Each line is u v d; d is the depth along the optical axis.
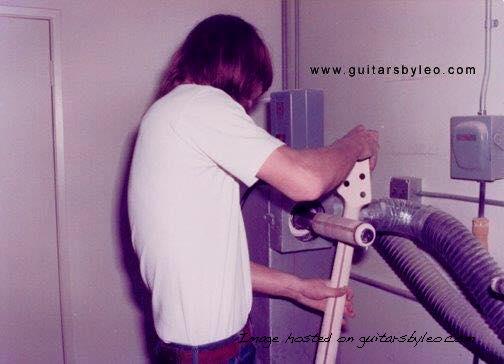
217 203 1.21
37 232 2.33
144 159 1.22
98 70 2.31
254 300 1.75
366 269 1.98
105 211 2.38
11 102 2.24
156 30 2.38
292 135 1.58
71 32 2.26
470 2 1.54
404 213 1.57
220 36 1.28
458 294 1.53
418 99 1.72
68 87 2.28
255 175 1.12
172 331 1.22
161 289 1.22
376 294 1.95
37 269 2.34
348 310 1.49
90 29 2.29
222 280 1.22
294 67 2.37
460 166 1.51
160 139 1.19
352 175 1.38
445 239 1.44
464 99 1.57
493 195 1.50
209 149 1.14
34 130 2.28
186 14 2.41
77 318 2.39
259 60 1.30
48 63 2.26
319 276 1.74
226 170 1.16
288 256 1.69
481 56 1.51
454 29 1.59
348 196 1.39
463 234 1.42
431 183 1.70
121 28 2.33
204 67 1.27
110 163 2.37
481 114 1.50
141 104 2.38
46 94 2.27
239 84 1.29
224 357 1.24
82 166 2.33
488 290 1.34
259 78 1.32
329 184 1.16
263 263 1.72
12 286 2.31
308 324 1.73
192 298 1.20
